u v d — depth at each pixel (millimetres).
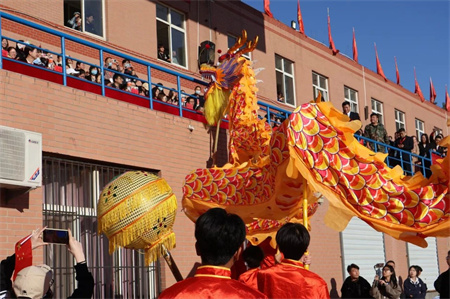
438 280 8062
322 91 20078
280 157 6645
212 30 16062
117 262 8594
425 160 18938
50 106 7867
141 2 14094
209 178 8383
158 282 8906
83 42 8898
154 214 5109
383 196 6348
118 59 13047
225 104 10023
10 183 6887
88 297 3898
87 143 8266
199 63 14555
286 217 8047
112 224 5062
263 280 4691
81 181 8320
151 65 10000
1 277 4359
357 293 12078
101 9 13234
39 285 3881
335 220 6328
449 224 6191
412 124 24609
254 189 7871
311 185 6223
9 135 6988
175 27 15180
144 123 9258
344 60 21281
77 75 10820
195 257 9539
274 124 12711
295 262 4727
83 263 3994
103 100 8664
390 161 17250
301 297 4551
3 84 7336
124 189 5109
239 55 9992
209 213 3451
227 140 10906
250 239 8695
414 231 6246
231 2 16859
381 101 22891
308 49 19609
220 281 3305
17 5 11164
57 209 7910
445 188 6270
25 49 10164
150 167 9188
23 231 7230
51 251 7793
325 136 6410
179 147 9820
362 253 15117
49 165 7926
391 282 12211
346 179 6395
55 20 11961
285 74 18562
